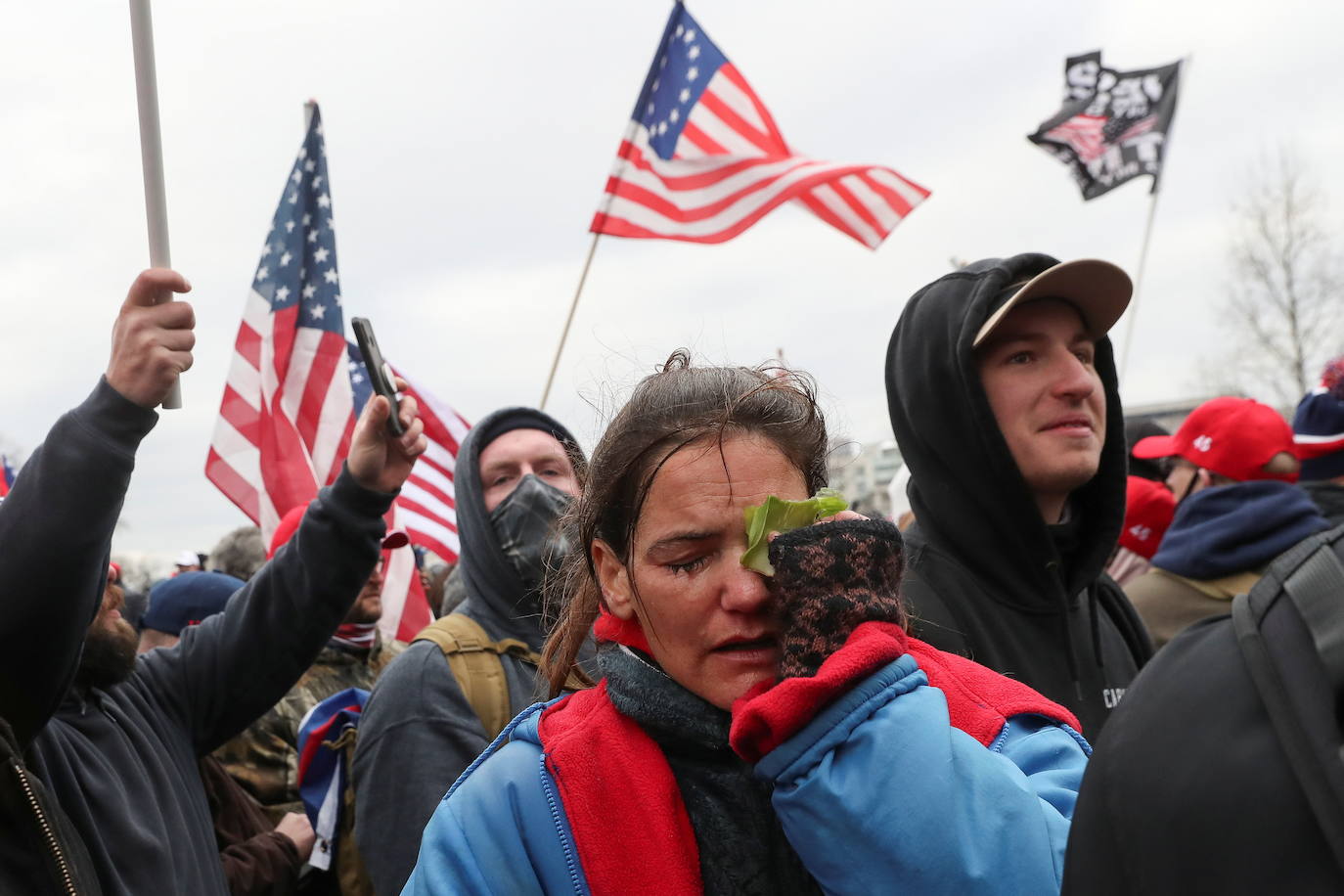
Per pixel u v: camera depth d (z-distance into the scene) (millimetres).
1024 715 1697
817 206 6457
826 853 1438
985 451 2641
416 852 2779
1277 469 3953
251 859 3395
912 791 1428
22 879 2219
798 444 1683
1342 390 4656
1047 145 7414
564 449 3600
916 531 2789
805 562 1549
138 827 2590
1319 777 875
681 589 1617
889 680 1516
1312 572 961
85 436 2383
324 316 5176
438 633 3109
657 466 1646
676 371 1794
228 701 3082
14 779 2236
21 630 2311
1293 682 919
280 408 5117
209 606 4488
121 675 2785
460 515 3387
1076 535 2848
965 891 1389
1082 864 1016
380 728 2938
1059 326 2697
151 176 2725
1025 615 2646
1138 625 3098
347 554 3072
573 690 2230
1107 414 2875
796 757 1486
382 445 3096
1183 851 928
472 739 2902
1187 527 3898
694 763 1630
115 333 2480
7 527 2346
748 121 6004
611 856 1569
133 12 2740
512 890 1585
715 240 5836
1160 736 979
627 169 5824
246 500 5070
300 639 3074
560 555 2779
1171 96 7215
